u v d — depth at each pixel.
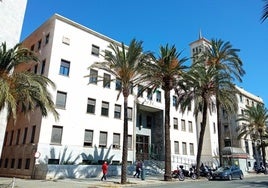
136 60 24.44
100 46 35.53
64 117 29.56
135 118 37.59
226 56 32.97
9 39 24.61
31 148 27.78
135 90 38.72
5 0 24.88
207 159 48.06
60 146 28.50
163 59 26.64
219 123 33.28
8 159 32.09
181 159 42.91
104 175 24.48
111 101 34.97
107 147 32.91
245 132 49.72
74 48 32.50
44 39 32.91
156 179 26.52
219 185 20.28
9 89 16.86
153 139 42.38
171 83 27.56
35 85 18.08
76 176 26.66
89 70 33.47
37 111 29.23
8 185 17.98
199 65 30.91
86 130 31.47
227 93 30.75
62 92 30.19
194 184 21.45
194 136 47.47
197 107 33.41
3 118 23.31
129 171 31.33
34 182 21.19
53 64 29.95
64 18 32.34
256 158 57.59
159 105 41.88
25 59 19.00
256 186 19.22
